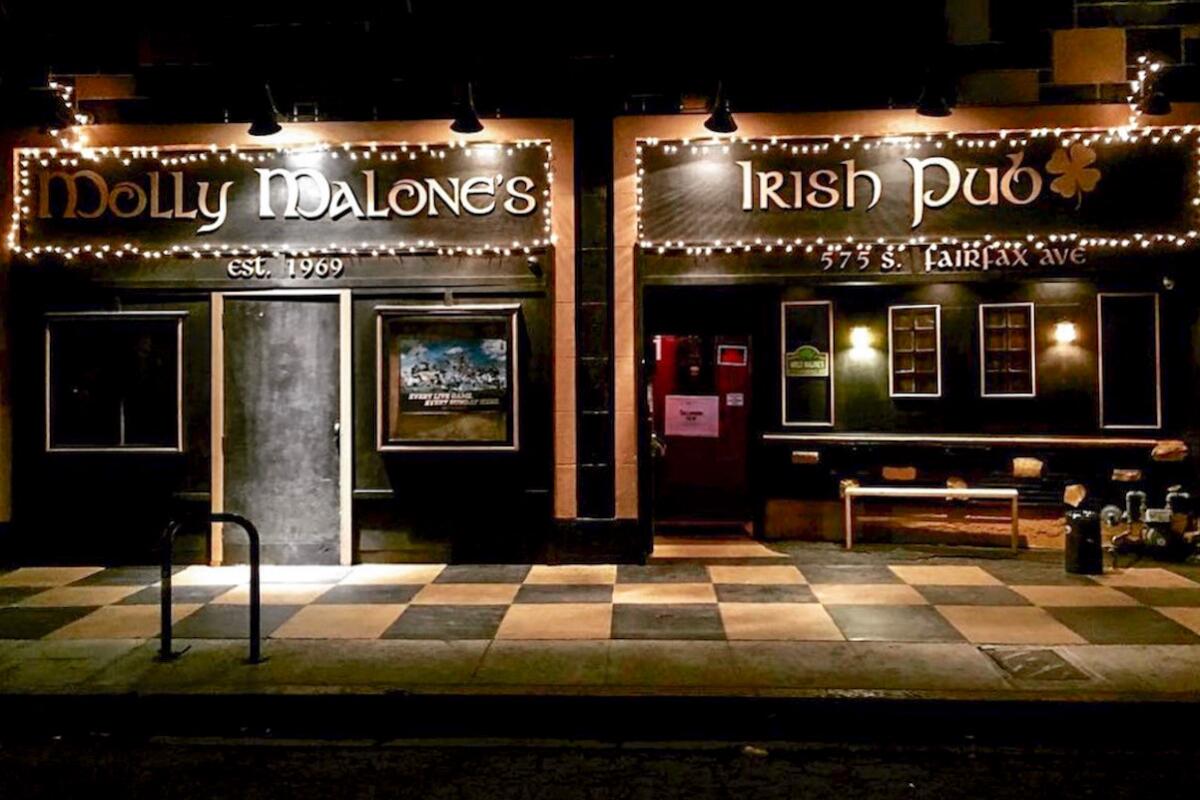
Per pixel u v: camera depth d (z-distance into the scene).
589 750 5.08
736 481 10.51
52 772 4.80
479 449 8.95
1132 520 9.01
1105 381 9.16
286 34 9.11
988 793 4.48
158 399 9.21
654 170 9.05
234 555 9.20
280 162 9.12
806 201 9.01
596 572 8.61
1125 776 4.66
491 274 9.04
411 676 5.76
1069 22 8.91
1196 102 8.87
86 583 8.40
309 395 9.23
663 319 10.12
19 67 9.16
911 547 9.46
